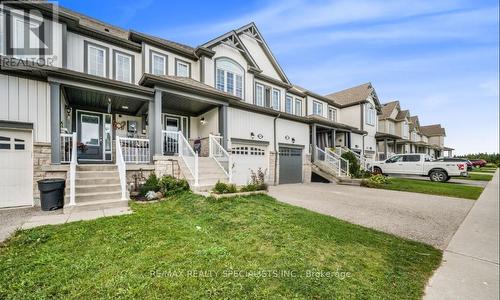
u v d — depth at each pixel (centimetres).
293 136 1559
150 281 268
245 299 245
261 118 1376
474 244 472
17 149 705
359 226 554
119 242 381
